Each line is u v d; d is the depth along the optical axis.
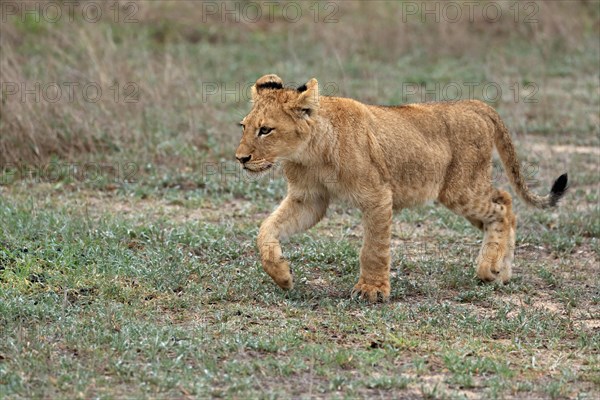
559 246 13.70
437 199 12.25
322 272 12.08
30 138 16.70
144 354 9.06
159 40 27.02
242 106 21.03
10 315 9.74
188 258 12.11
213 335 9.66
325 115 10.74
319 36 27.50
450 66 25.56
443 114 12.02
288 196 11.22
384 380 8.53
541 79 24.33
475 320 10.42
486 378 8.90
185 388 8.34
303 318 10.29
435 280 11.95
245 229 13.62
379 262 11.03
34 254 11.84
